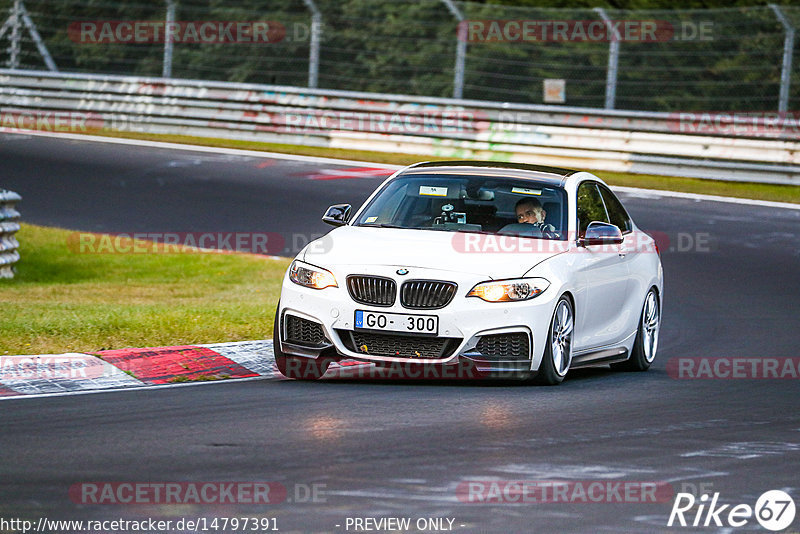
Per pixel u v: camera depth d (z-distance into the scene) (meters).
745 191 80.62
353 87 113.62
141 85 101.75
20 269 55.75
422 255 30.62
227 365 32.97
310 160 88.94
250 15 117.25
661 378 34.56
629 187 80.81
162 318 39.09
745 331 43.88
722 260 59.81
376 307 29.97
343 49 111.50
